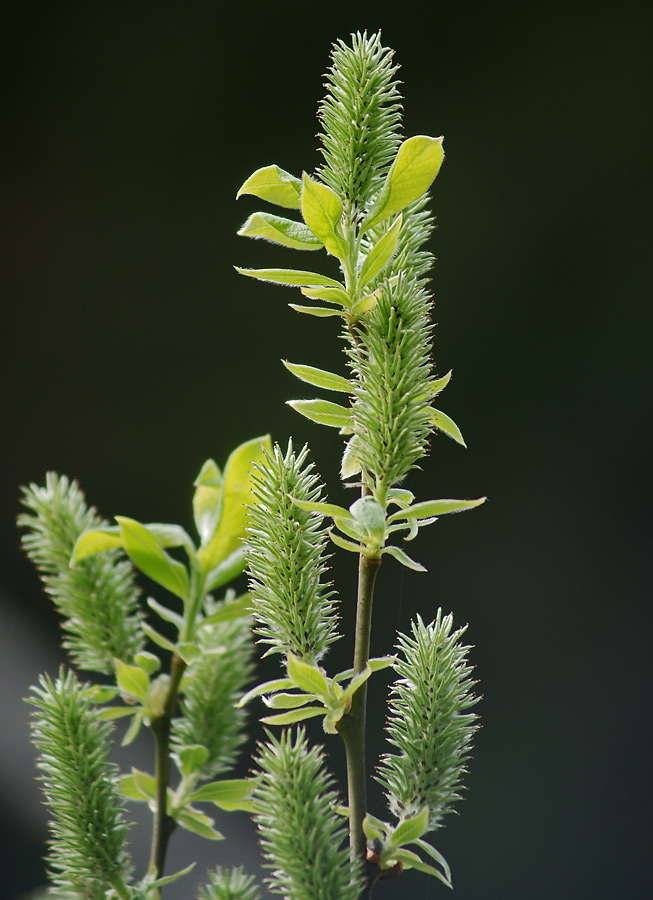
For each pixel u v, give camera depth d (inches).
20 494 125.1
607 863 109.8
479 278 131.5
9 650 113.1
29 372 130.6
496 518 124.5
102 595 38.3
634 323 127.3
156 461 129.0
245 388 130.9
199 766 37.4
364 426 34.7
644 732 114.8
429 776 35.2
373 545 34.6
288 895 34.5
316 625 35.0
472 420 128.1
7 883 93.1
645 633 119.6
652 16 130.5
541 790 113.4
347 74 34.7
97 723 36.7
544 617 120.7
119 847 36.1
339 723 34.9
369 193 34.8
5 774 100.5
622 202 130.0
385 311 34.5
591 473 125.5
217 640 38.5
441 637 35.5
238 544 37.8
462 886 106.7
